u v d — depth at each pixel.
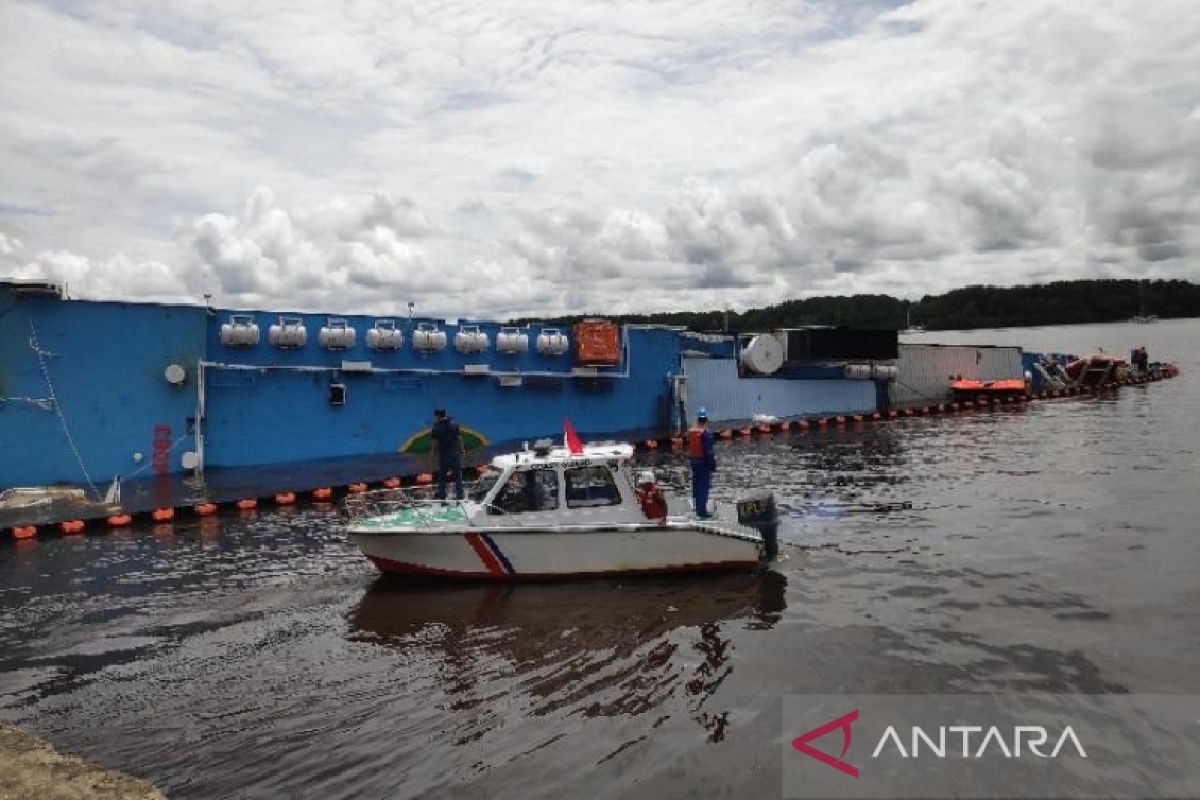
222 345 20.95
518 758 7.16
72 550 14.44
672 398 29.05
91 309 19.25
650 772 6.86
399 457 23.00
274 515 17.20
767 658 9.06
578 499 12.18
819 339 33.88
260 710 8.23
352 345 22.41
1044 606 10.40
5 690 8.80
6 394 18.39
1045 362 47.00
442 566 12.01
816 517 15.86
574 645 9.65
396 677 8.92
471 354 24.66
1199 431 26.81
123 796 6.46
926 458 23.19
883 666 8.75
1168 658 8.72
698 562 12.09
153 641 10.09
